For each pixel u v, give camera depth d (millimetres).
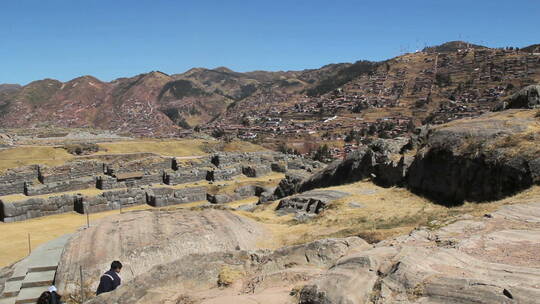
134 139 110375
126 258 20156
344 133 187125
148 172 69312
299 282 12188
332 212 29859
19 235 37781
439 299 8641
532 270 9961
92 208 49625
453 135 30234
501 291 8297
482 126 29609
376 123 193875
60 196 49312
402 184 35156
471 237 14188
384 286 9484
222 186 63531
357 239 15336
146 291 13562
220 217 26125
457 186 28062
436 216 23062
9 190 56656
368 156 42094
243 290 12773
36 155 78875
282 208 37719
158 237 22297
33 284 19891
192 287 14055
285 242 24281
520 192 22469
